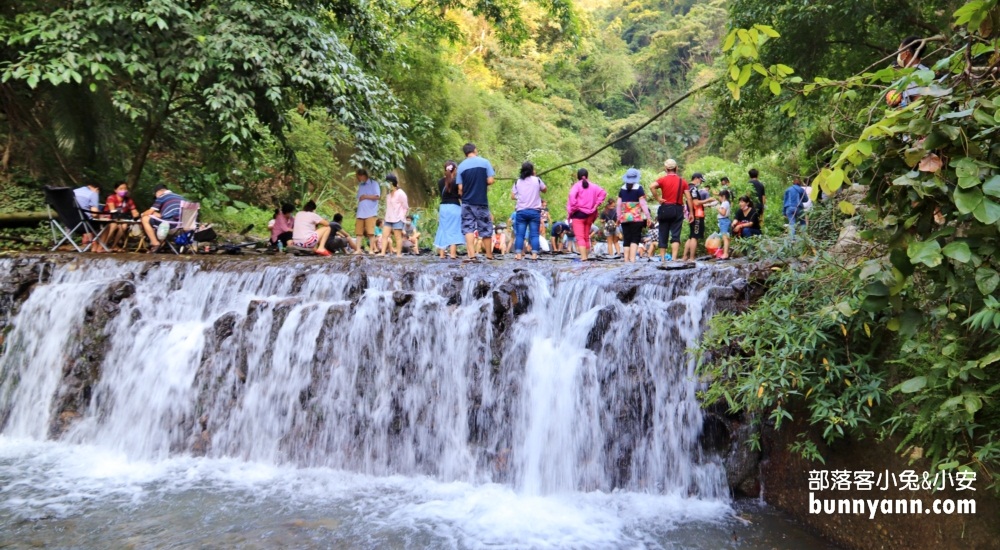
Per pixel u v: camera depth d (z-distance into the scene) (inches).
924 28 466.0
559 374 264.4
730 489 239.6
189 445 302.7
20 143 518.0
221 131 513.7
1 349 358.6
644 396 256.4
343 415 290.0
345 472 280.2
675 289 275.1
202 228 477.4
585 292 280.2
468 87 1205.1
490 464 268.8
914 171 128.3
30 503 236.2
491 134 1257.4
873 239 152.6
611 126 2065.7
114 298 340.8
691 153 2060.8
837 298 181.3
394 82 939.3
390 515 228.7
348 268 328.5
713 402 221.8
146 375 319.9
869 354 187.0
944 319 159.6
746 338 207.9
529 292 288.0
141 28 450.3
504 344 278.5
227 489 254.7
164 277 360.5
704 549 201.2
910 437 165.3
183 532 211.9
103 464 284.8
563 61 1024.9
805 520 215.8
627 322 263.3
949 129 122.9
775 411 198.2
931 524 172.2
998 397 152.8
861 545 193.3
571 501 243.1
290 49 474.9
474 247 376.5
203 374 309.0
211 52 442.0
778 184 887.7
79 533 210.4
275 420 297.0
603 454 256.4
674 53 2336.4
